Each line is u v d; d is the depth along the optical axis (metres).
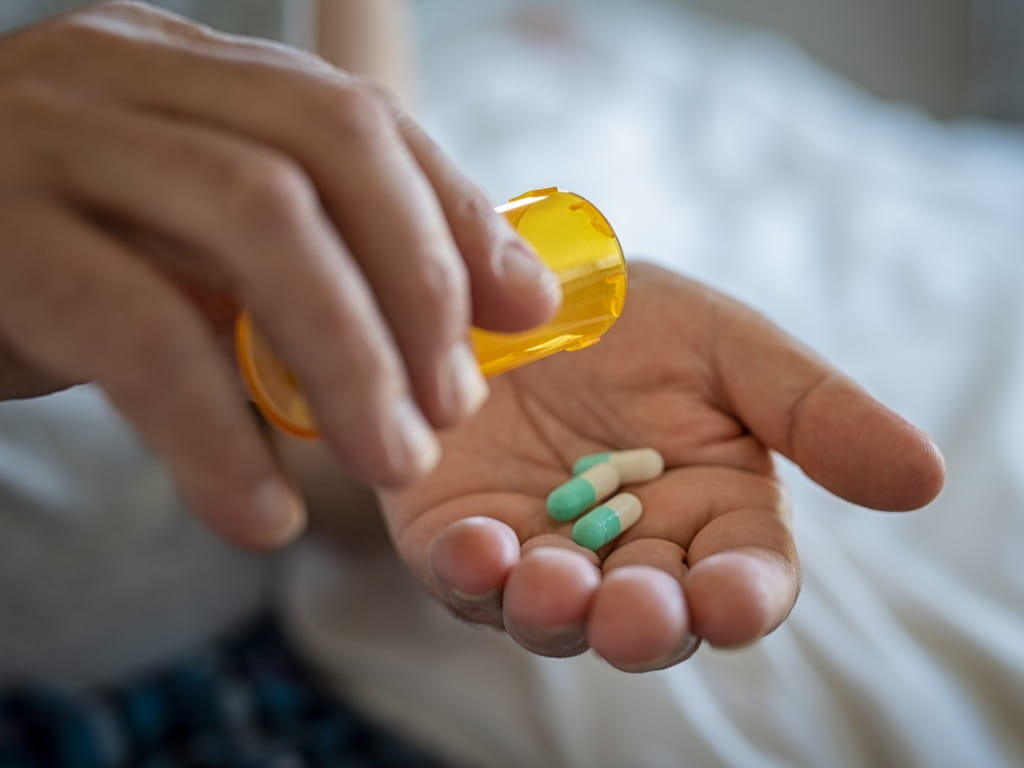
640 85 0.76
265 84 0.19
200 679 0.37
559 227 0.26
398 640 0.38
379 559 0.41
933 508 0.41
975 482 0.41
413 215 0.19
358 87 0.20
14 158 0.18
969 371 0.45
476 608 0.24
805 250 0.57
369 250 0.19
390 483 0.19
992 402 0.43
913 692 0.33
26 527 0.35
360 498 0.39
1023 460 0.41
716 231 0.59
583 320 0.26
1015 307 0.49
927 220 0.60
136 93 0.20
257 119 0.19
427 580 0.26
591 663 0.35
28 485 0.36
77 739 0.34
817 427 0.27
